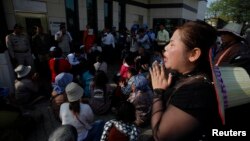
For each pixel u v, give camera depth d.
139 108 3.26
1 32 6.06
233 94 0.93
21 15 6.70
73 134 1.63
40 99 4.31
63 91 3.36
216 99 0.73
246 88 0.96
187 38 0.79
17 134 2.68
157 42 7.87
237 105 0.95
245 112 0.97
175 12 14.70
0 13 6.00
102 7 10.17
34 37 6.06
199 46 0.79
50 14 7.66
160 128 0.75
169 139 0.72
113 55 8.73
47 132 3.27
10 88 4.91
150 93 3.37
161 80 0.91
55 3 7.79
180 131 0.71
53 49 4.50
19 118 2.95
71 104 2.44
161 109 0.83
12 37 5.18
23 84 3.94
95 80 3.70
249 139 0.94
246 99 0.96
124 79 4.17
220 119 0.75
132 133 2.04
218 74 0.89
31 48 6.20
